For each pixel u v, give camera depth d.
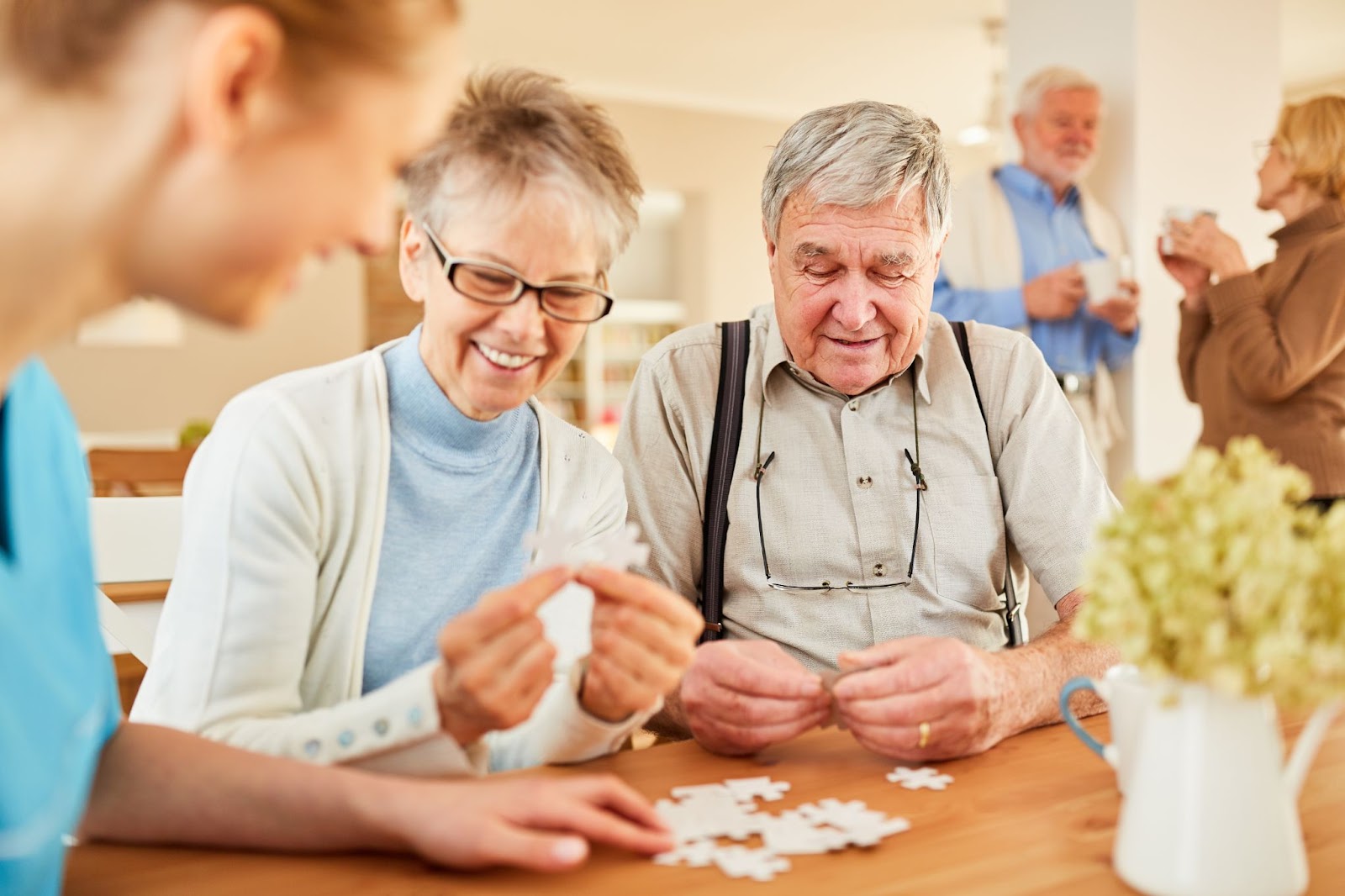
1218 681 0.70
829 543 1.57
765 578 1.58
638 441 1.62
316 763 0.87
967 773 1.02
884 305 1.47
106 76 0.56
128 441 5.63
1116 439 3.77
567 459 1.25
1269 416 3.22
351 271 6.93
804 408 1.61
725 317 7.97
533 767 1.09
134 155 0.57
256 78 0.57
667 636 0.97
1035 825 0.89
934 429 1.59
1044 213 3.51
